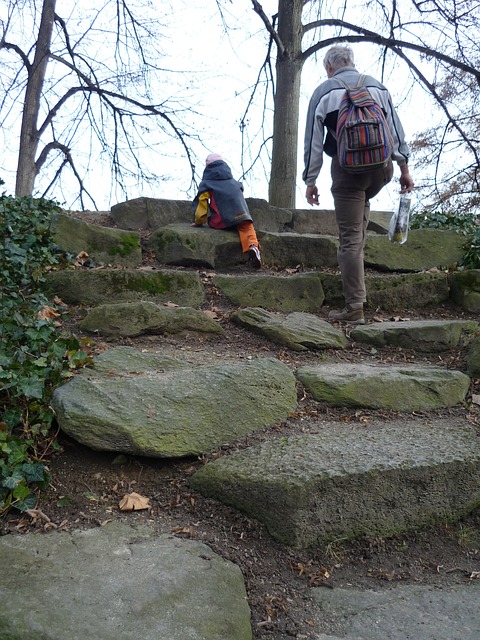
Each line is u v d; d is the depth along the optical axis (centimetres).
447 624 207
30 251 474
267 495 245
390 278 505
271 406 316
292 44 845
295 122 848
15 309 361
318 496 243
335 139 437
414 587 230
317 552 241
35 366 308
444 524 267
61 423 275
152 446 270
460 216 702
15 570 206
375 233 692
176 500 261
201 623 191
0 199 529
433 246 594
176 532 240
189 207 656
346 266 453
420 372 365
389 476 255
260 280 492
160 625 187
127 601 194
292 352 404
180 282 473
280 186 843
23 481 253
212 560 223
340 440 288
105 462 276
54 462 273
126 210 635
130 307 399
